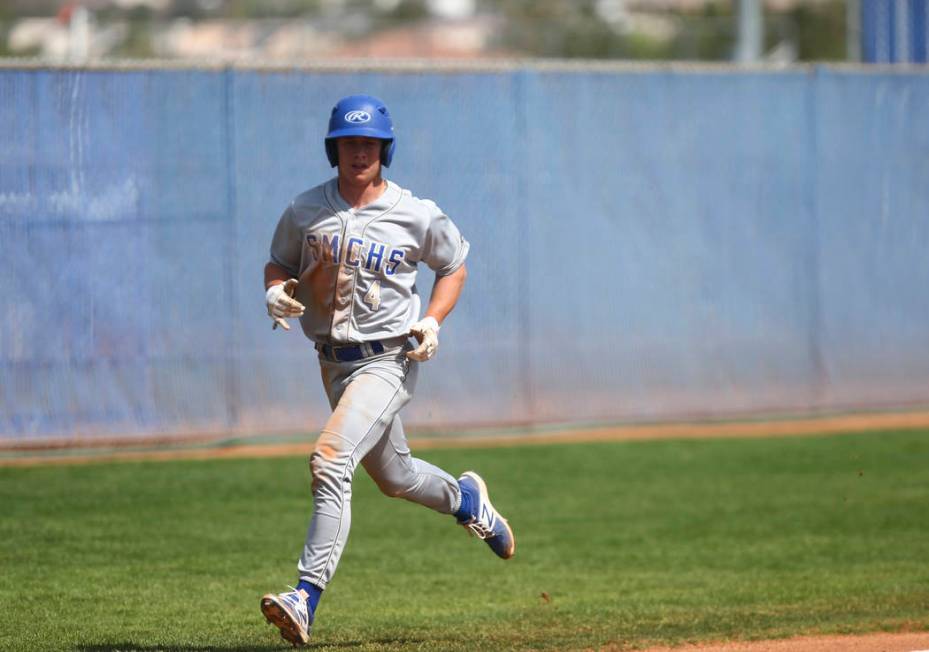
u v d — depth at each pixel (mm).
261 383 40219
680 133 44281
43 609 21844
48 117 37812
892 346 46844
